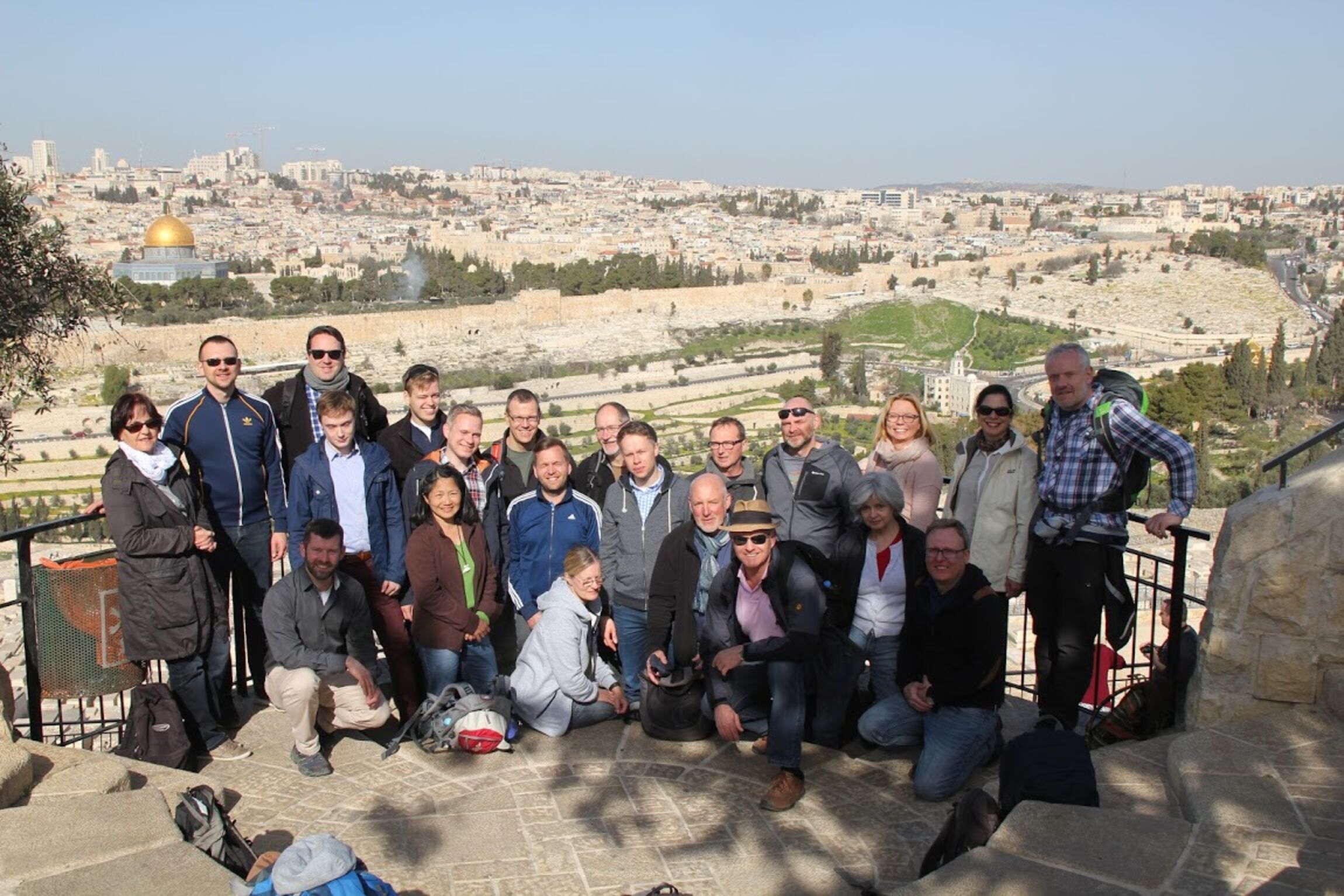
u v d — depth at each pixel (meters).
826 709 7.12
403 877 5.59
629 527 7.80
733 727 6.70
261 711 7.93
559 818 6.23
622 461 8.12
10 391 15.18
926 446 7.97
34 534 7.03
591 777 6.76
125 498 6.75
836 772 6.82
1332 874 4.66
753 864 5.73
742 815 6.27
